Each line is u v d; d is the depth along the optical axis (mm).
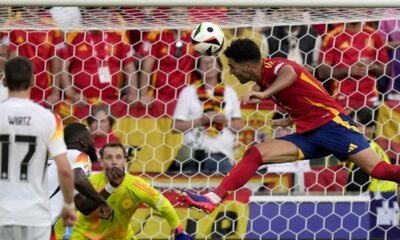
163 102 30047
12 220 19250
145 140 29781
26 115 19391
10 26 26406
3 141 19375
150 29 27734
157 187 29203
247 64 22391
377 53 30141
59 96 30141
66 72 30125
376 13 26266
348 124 22734
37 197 19438
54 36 30016
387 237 28797
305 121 22766
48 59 29922
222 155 29734
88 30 28266
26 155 19359
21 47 29906
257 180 29062
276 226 28656
